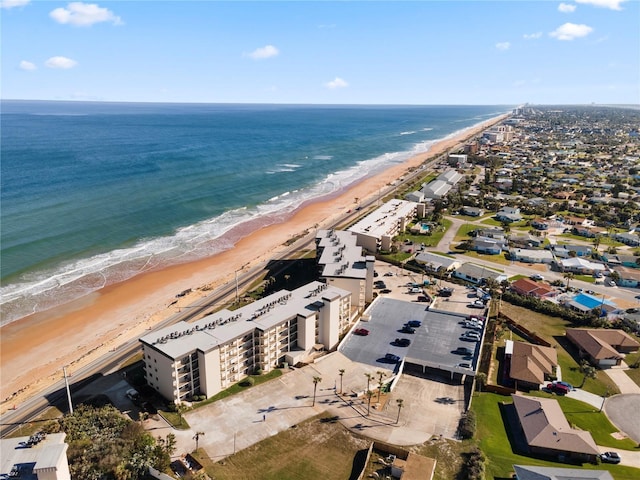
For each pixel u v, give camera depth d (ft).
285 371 331.16
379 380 319.06
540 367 328.70
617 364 349.20
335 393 307.78
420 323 398.62
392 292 463.42
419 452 254.27
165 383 293.64
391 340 372.79
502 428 277.85
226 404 294.66
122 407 293.23
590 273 516.73
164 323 405.18
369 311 419.54
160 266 536.83
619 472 243.40
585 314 411.13
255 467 244.22
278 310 348.79
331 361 343.05
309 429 273.13
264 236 643.45
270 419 281.33
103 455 234.58
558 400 304.50
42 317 420.77
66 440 242.99
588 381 326.85
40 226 620.90
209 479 233.14
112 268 524.93
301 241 615.57
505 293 451.12
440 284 482.69
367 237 571.69
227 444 260.21
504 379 326.24
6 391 319.27
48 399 305.12
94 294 465.47
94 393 308.40
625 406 301.43
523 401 290.35
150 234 631.15
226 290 470.39
